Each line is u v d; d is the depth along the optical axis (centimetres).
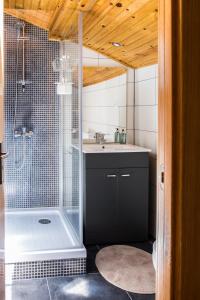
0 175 191
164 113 96
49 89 407
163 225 98
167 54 93
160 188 100
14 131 406
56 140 415
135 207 366
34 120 409
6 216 401
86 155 351
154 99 366
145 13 254
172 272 93
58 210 420
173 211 92
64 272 287
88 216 354
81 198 310
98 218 357
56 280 278
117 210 361
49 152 415
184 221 91
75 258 289
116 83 412
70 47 346
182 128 90
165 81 94
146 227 370
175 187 91
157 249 105
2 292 191
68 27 350
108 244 360
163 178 97
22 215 407
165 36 94
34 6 340
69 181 377
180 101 90
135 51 348
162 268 99
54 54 402
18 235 339
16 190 413
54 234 344
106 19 294
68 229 360
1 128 190
